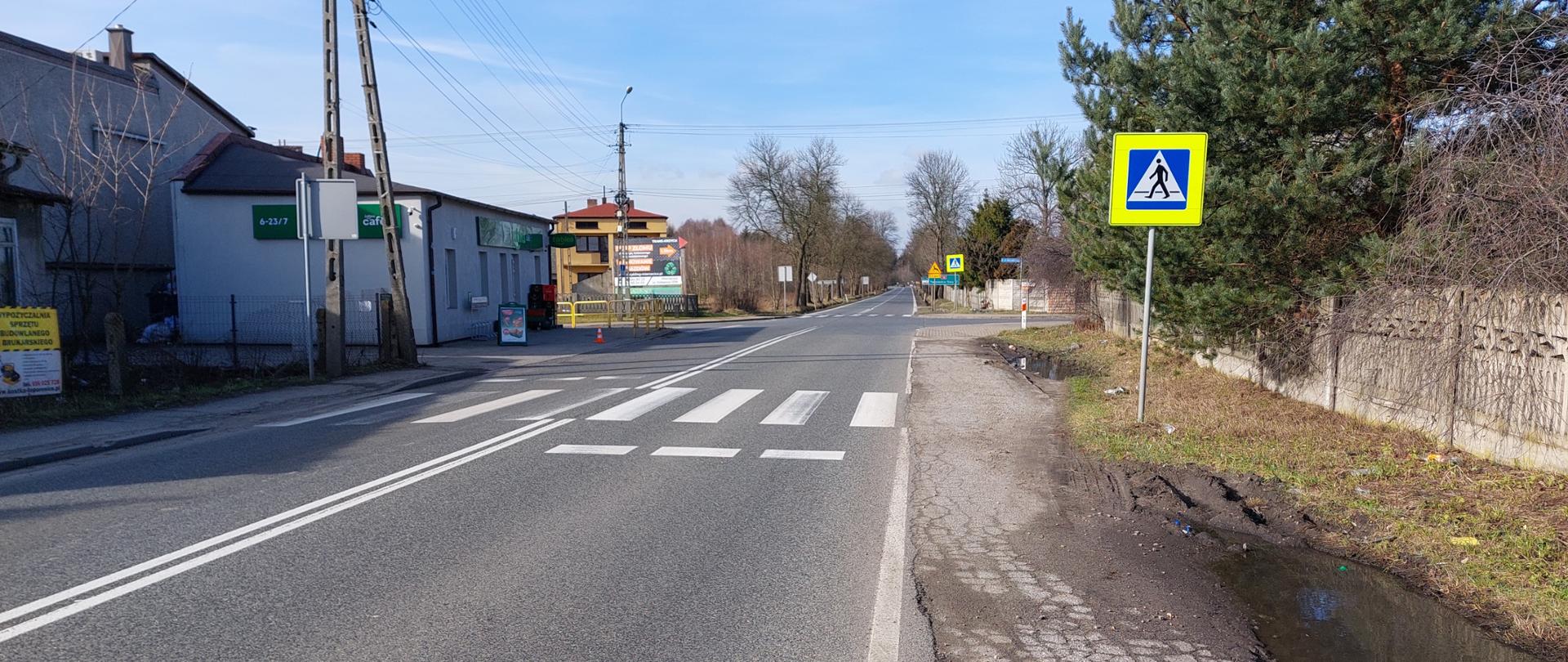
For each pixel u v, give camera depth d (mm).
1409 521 5926
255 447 9156
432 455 8625
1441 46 8062
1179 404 10977
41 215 16922
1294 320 10070
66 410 11016
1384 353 8656
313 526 6055
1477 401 7324
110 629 4219
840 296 91562
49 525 6066
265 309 24828
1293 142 8969
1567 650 4152
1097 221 13039
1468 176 6906
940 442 9383
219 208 24844
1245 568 5324
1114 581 5051
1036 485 7352
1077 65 12898
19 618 4352
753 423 10703
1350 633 4379
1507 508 5949
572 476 7676
